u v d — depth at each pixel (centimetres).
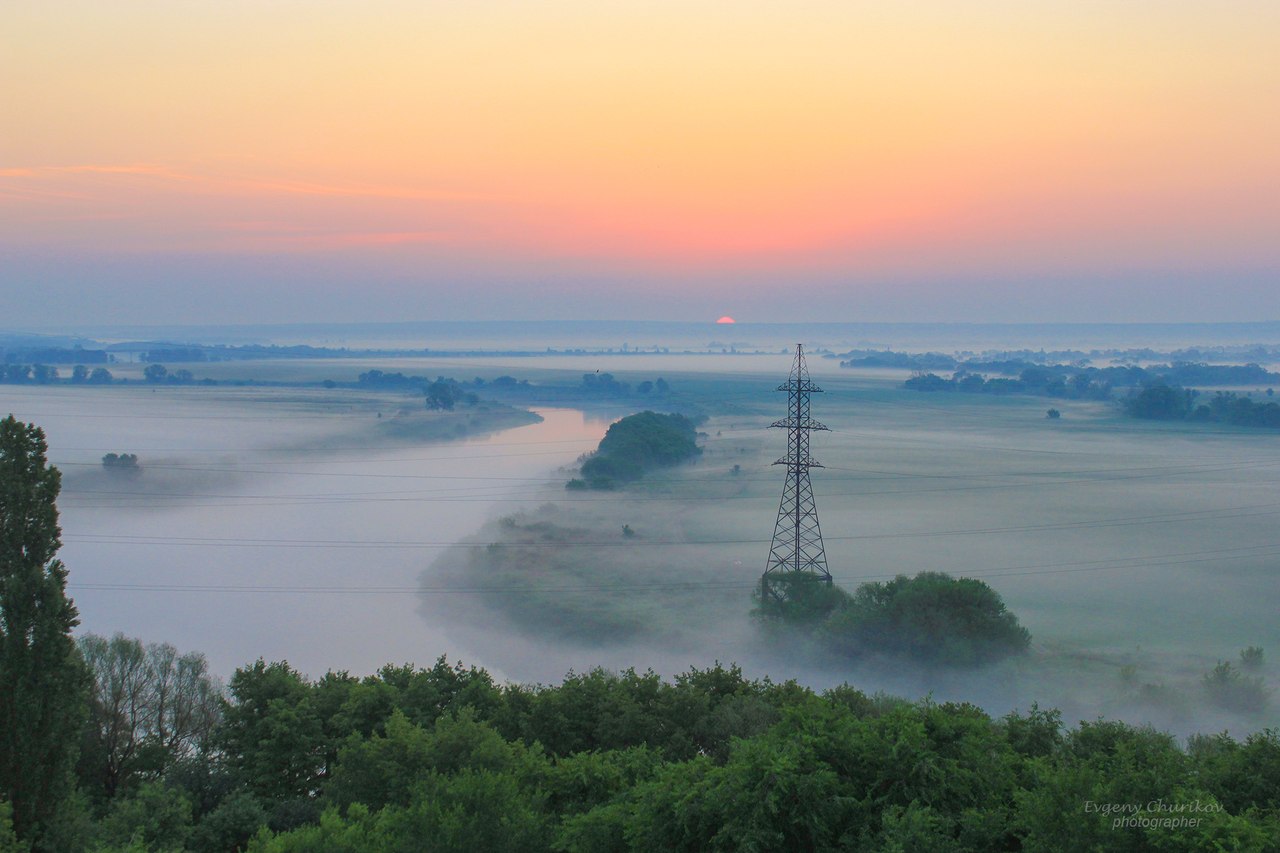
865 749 3134
